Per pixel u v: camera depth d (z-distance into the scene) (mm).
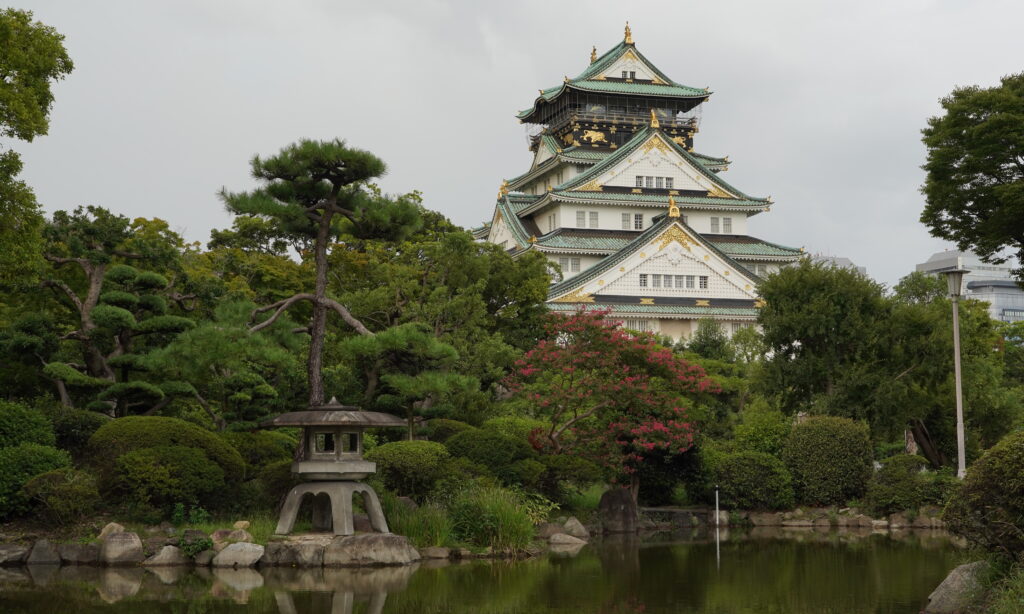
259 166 25891
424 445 29891
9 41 27188
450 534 27797
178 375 32344
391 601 20422
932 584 22844
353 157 25656
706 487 39562
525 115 102250
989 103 36656
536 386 36156
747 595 21453
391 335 25141
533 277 52312
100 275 31203
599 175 87938
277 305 26828
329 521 26938
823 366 44844
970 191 38125
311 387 26891
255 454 29656
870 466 40500
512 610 19625
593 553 29281
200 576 23375
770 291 47031
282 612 19109
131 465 25578
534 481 32750
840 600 20719
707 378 37281
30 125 26594
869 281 45750
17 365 31703
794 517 39125
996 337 68375
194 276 42906
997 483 16828
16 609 19266
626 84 96188
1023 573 15648
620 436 35781
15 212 27188
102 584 22125
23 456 25812
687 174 90438
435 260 43594
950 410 45938
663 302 81062
